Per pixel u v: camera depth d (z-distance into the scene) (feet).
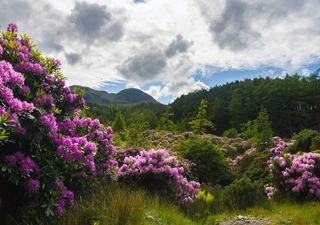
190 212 28.14
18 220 15.35
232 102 218.18
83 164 18.17
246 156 55.98
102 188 22.00
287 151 49.01
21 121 15.39
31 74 18.66
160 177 29.04
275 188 35.37
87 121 23.57
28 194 15.29
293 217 25.08
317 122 197.26
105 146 24.26
